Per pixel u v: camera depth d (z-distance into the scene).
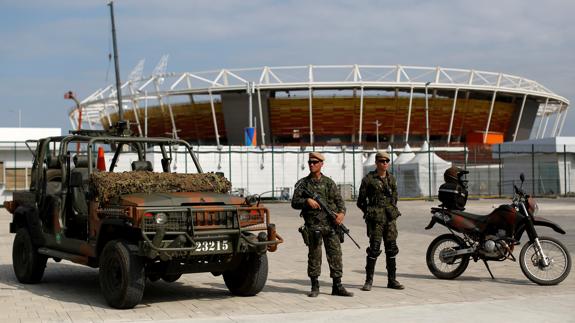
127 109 113.81
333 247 8.89
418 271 11.32
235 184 58.81
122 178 8.72
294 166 60.50
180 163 24.36
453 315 7.40
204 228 8.05
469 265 11.93
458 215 10.23
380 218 9.26
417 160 57.06
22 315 7.70
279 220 26.84
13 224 11.07
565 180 51.62
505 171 59.00
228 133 105.81
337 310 7.83
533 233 9.91
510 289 9.41
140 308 8.15
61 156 9.98
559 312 7.54
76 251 9.16
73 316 7.64
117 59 47.97
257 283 8.85
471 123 108.25
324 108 101.81
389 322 7.04
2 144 43.47
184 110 108.44
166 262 8.17
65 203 9.72
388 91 101.69
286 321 7.16
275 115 103.00
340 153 61.19
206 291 9.52
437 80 103.25
